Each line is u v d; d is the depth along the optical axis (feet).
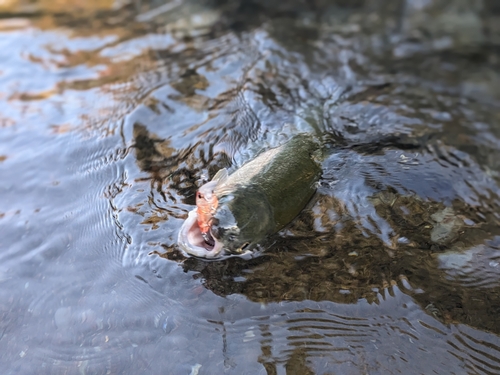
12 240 1.82
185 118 2.45
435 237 1.82
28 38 3.45
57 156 2.27
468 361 1.40
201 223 1.57
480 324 1.50
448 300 1.57
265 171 1.84
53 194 2.05
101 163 2.19
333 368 1.37
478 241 1.82
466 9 3.76
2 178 2.15
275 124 2.40
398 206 1.95
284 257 1.70
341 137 2.38
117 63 3.11
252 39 3.37
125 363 1.39
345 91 2.87
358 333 1.47
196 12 3.76
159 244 1.73
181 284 1.60
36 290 1.63
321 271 1.65
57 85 2.88
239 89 2.72
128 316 1.52
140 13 3.79
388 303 1.55
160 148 2.23
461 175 2.23
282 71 2.97
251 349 1.42
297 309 1.53
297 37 3.46
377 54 3.39
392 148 2.32
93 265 1.70
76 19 3.72
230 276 1.63
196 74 2.90
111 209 1.91
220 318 1.51
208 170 2.07
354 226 1.84
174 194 1.94
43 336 1.48
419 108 2.81
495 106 2.93
